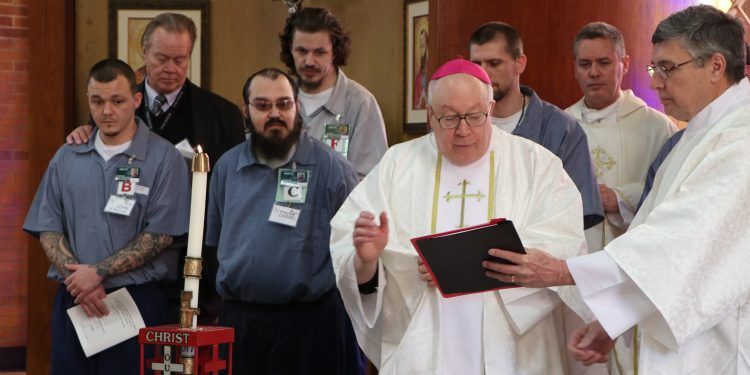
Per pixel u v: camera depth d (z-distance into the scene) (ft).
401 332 13.10
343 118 20.68
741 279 10.33
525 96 16.92
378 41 26.94
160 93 20.29
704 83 11.28
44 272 25.22
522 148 13.28
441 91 12.73
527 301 12.50
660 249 10.44
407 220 13.14
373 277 12.73
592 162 16.80
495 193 12.92
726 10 19.84
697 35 11.24
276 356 16.26
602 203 17.11
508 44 16.51
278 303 16.14
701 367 10.57
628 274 10.51
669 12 20.52
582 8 20.68
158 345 10.15
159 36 20.01
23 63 27.35
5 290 27.35
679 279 10.25
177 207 18.20
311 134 20.70
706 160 10.59
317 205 16.35
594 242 17.29
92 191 17.98
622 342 15.61
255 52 28.02
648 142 18.31
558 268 11.00
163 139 18.62
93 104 17.97
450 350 12.53
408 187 13.30
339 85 20.86
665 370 10.64
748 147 10.48
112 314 17.61
